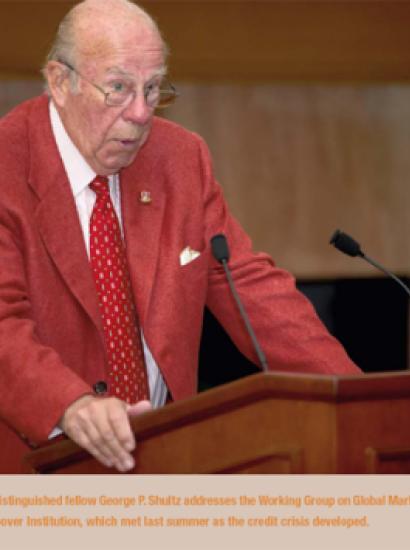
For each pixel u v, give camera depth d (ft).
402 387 11.73
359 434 11.71
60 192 15.85
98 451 12.66
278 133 47.24
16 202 15.64
